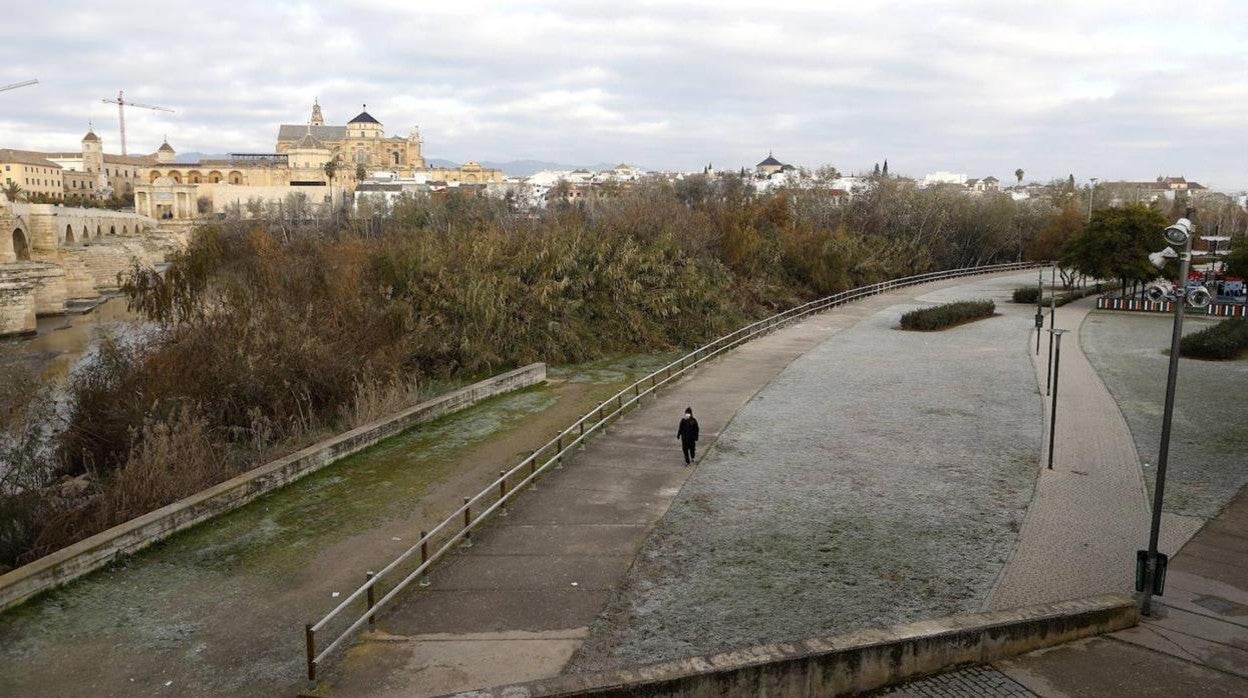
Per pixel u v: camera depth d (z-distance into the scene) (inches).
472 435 845.8
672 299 1504.7
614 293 1486.2
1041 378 1043.3
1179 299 397.4
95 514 594.6
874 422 826.8
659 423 842.8
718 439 773.9
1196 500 591.5
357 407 897.5
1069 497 600.4
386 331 1183.6
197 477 647.8
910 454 714.2
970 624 360.5
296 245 1496.1
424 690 360.5
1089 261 1850.4
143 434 759.1
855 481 644.1
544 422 900.0
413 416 879.1
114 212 4483.3
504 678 368.2
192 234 1809.8
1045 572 472.4
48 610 453.1
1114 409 871.7
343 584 485.7
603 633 410.3
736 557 502.6
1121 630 390.3
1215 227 3543.3
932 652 348.8
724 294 1672.0
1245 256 1768.0
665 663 325.7
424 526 580.1
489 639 406.3
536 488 643.5
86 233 3794.3
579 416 923.4
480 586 468.8
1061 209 3595.0
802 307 1681.8
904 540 525.0
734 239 1909.4
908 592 450.6
